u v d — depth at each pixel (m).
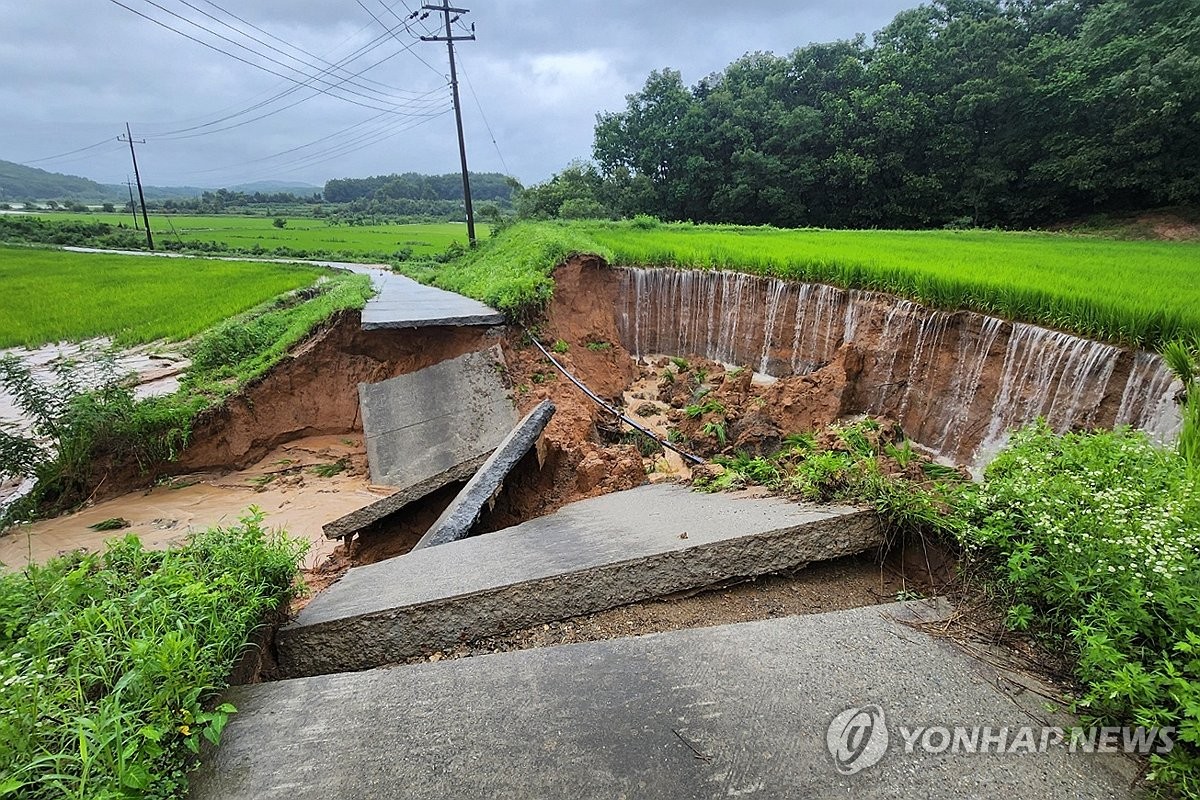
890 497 4.58
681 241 19.25
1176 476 4.04
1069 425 8.12
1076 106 27.50
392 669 3.45
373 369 12.24
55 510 9.83
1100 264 11.91
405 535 8.09
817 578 4.55
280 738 2.93
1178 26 24.45
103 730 2.51
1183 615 2.79
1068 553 3.33
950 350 10.00
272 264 36.84
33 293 25.31
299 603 5.04
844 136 34.44
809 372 12.15
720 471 6.13
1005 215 31.66
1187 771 2.43
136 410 10.61
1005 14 33.97
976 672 3.21
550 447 8.66
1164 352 7.05
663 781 2.62
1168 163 25.64
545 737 2.89
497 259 19.16
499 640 4.14
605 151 42.41
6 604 3.48
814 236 21.03
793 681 3.20
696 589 4.41
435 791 2.61
